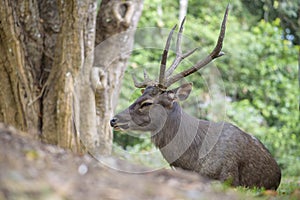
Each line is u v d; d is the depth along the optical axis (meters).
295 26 22.45
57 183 6.13
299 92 21.14
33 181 5.90
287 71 22.25
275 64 21.52
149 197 6.61
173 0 24.61
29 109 10.16
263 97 22.02
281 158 18.30
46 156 7.36
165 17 23.27
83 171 7.21
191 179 8.55
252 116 20.14
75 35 9.93
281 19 22.77
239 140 9.48
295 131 20.44
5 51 10.13
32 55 10.38
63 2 9.98
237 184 9.36
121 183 7.01
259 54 22.47
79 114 10.16
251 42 22.33
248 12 23.73
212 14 24.19
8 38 10.03
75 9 9.86
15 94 10.16
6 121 10.23
